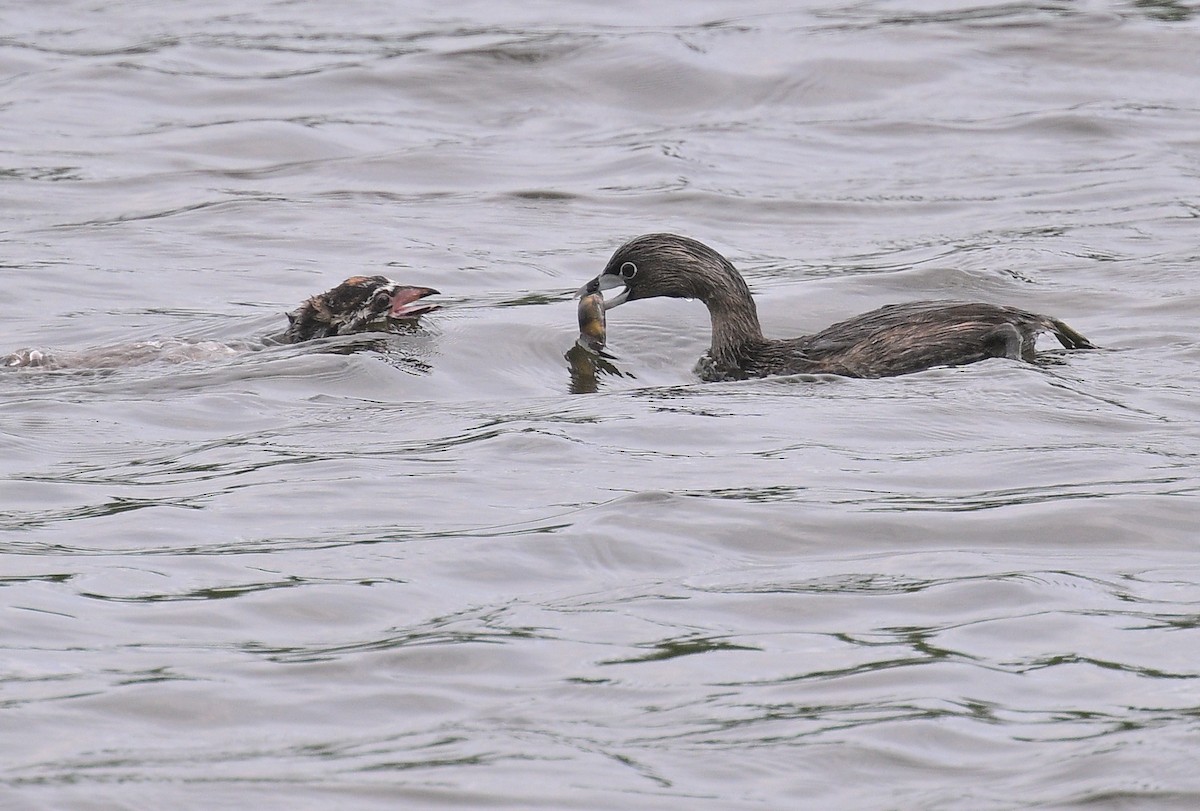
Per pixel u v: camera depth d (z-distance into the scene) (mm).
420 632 9195
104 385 15430
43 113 29047
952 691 8367
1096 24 32781
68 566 10297
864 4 35250
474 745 7816
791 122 28672
